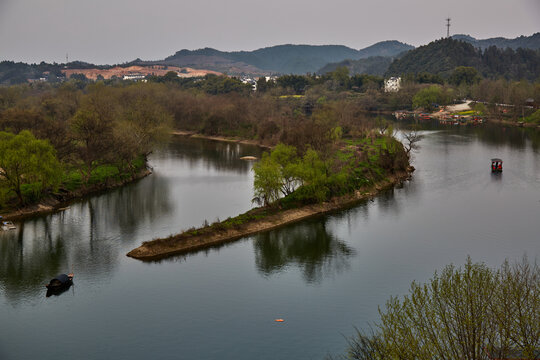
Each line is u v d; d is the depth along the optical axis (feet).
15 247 289.12
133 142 479.00
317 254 279.28
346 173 397.39
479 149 625.00
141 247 280.92
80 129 433.07
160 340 192.44
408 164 504.02
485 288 129.90
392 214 351.05
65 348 187.32
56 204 377.30
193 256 277.23
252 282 243.60
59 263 265.75
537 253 271.90
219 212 357.00
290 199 359.05
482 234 305.53
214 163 566.77
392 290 232.12
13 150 342.23
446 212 354.33
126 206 374.84
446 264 259.80
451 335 126.21
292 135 495.00
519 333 120.37
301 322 204.74
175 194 412.57
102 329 200.64
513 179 456.04
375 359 136.46
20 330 200.54
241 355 182.19
